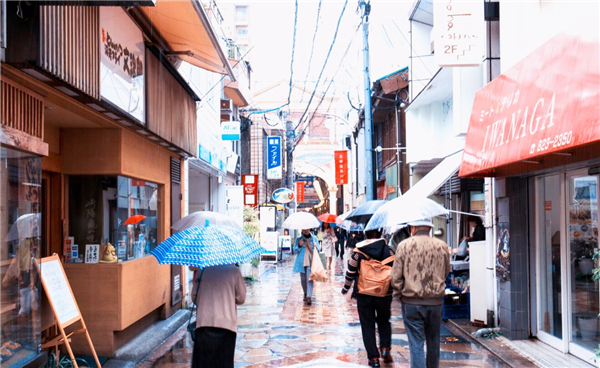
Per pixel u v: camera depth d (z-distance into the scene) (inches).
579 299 274.8
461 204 534.0
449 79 476.1
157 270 367.6
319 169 1904.5
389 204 282.8
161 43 339.0
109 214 310.8
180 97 398.9
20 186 193.0
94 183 311.4
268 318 417.4
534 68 259.1
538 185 319.6
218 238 210.1
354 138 1359.5
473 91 396.8
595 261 253.0
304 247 485.4
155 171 375.6
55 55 185.0
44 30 176.4
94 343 289.3
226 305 215.9
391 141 869.2
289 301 507.2
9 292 184.7
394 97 805.9
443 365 271.7
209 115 614.5
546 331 311.6
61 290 225.3
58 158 298.7
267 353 306.2
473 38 333.7
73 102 234.5
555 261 302.5
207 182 732.7
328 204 2237.9
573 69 218.8
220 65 374.9
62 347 286.4
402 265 232.4
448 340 330.3
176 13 277.9
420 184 434.6
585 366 258.7
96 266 292.8
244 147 1173.7
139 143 337.4
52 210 298.7
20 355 191.9
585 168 266.1
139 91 294.5
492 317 350.6
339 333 359.9
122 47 265.4
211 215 243.6
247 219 800.3
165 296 388.5
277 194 1064.2
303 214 485.1
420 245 230.7
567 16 265.3
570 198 282.8
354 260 272.7
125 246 322.3
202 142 550.3
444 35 334.0
